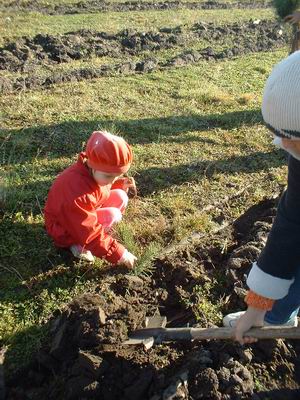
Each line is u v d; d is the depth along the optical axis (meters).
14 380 1.64
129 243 2.09
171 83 4.02
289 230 1.26
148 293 1.93
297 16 2.83
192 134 3.16
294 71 1.03
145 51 4.89
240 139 3.15
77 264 2.04
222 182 2.67
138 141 3.01
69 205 1.88
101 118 3.26
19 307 1.86
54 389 1.57
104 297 1.86
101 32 5.24
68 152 2.84
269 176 2.76
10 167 2.62
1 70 4.05
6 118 3.15
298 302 1.60
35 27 5.57
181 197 2.52
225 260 2.14
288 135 1.07
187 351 1.66
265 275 1.33
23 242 2.15
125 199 2.21
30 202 2.39
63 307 1.86
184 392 1.51
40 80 3.81
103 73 4.12
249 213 2.46
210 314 1.84
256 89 4.05
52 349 1.65
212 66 4.57
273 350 1.66
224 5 8.05
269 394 1.56
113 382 1.56
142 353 1.62
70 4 7.23
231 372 1.57
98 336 1.63
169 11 7.19
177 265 2.04
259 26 6.19
